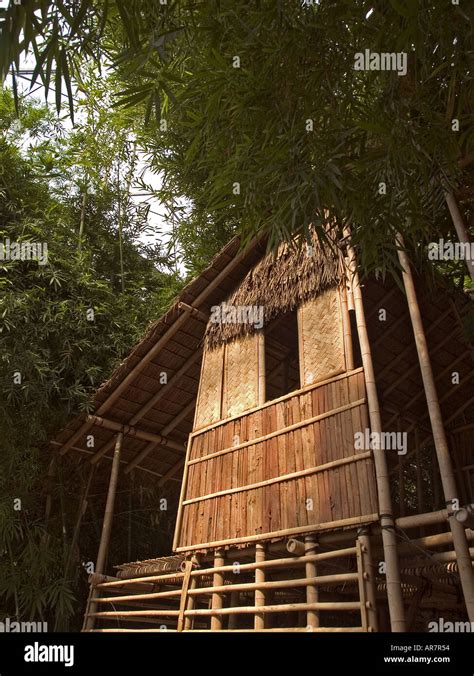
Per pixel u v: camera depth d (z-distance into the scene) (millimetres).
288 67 2611
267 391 6980
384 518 3588
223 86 2717
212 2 2576
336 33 2521
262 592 4250
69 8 2357
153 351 6137
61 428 6684
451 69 2625
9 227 6832
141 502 7691
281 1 2475
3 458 6043
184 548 5023
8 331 6094
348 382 4270
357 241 2961
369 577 3574
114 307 7328
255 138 2852
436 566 3654
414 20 2230
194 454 5457
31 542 6051
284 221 2879
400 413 6340
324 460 4164
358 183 2820
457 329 5656
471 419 6520
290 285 5113
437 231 3637
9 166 7227
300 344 4816
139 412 6746
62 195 8336
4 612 6066
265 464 4645
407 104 2686
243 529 4559
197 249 7848
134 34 2473
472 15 2328
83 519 7199
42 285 6762
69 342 6617
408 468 7340
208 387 5656
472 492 6270
